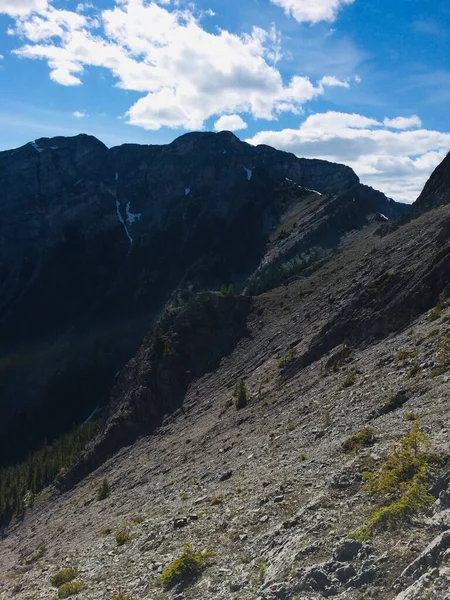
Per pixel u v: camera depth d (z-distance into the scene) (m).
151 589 18.33
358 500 18.03
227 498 26.72
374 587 12.77
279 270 148.62
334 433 31.03
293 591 13.76
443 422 22.12
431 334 39.56
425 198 110.31
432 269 52.44
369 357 45.94
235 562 17.84
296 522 18.34
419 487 16.50
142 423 84.56
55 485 91.31
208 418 66.62
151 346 97.94
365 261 83.44
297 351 65.00
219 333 93.88
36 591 23.47
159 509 33.47
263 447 37.75
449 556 11.99
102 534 33.84
